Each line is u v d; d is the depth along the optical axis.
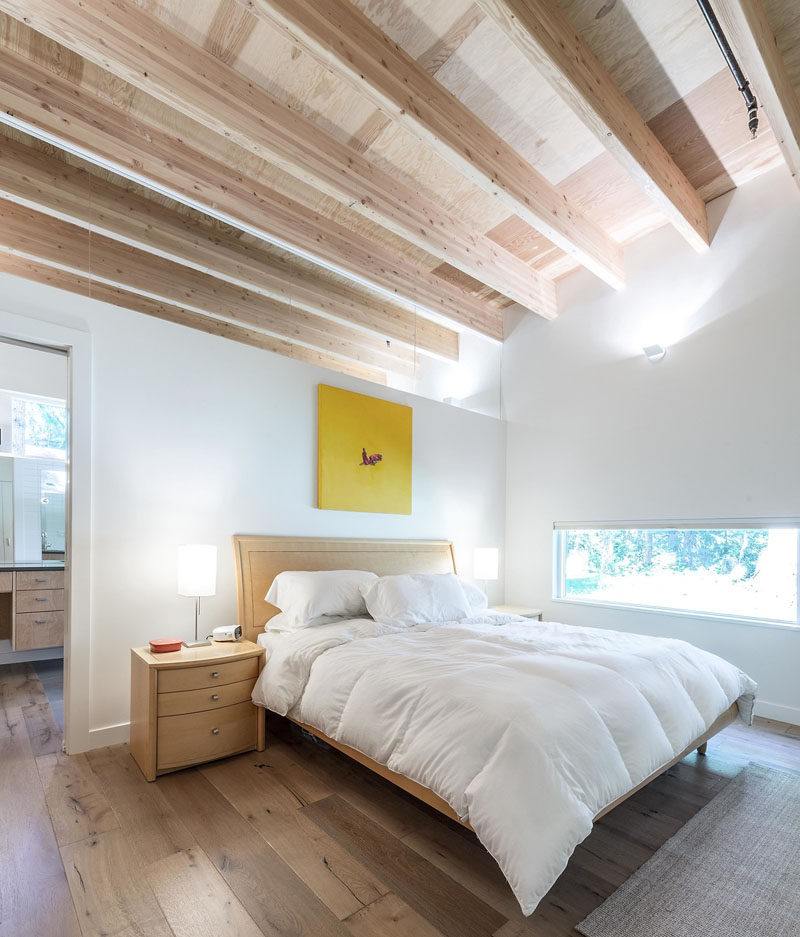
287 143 2.77
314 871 1.74
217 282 4.49
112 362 2.86
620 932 1.49
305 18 2.11
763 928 1.52
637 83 2.77
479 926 1.51
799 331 3.39
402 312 5.25
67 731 2.60
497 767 1.59
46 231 3.60
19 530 4.69
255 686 2.69
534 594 4.86
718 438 3.72
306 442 3.74
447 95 2.74
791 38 2.49
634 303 4.27
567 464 4.68
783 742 2.93
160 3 2.23
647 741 1.91
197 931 1.47
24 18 1.99
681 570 3.96
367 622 2.95
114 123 2.79
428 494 4.53
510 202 3.22
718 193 3.77
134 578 2.86
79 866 1.74
